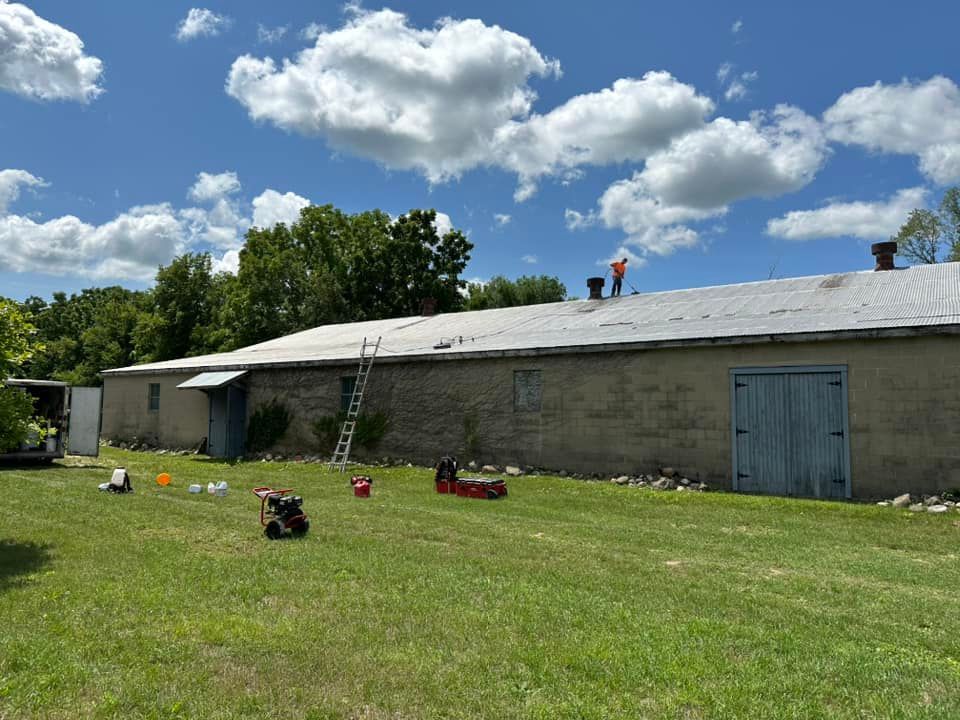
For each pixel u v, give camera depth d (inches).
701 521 381.1
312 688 149.9
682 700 145.8
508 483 545.6
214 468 663.8
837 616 206.4
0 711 136.0
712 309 631.2
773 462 485.4
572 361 591.2
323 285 1676.9
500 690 150.0
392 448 703.7
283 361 806.5
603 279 847.7
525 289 1927.9
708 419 516.7
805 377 476.7
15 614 193.0
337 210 1898.4
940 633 193.3
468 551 291.0
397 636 182.1
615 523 370.0
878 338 447.8
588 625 192.7
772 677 157.9
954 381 420.5
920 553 307.1
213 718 136.1
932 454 424.5
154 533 316.5
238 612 199.2
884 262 673.0
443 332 834.8
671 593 228.1
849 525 370.3
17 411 286.2
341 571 248.8
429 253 1758.1
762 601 220.2
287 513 317.1
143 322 1812.3
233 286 1734.7
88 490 456.4
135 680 151.3
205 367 893.8
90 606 201.9
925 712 141.9
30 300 2723.9
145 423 983.6
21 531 314.0
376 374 730.2
